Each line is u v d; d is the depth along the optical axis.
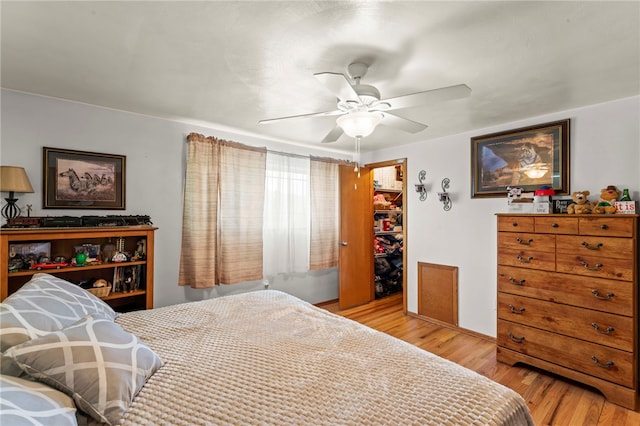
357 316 4.01
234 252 3.38
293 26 1.52
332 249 4.42
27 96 2.39
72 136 2.57
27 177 2.29
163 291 3.04
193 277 3.08
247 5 1.36
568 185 2.67
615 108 2.46
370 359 1.41
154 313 1.99
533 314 2.54
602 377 2.18
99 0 1.32
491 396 1.14
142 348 1.29
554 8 1.37
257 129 3.37
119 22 1.49
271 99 2.49
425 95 1.69
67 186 2.54
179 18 1.46
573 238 2.33
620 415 2.01
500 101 2.49
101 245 2.70
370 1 1.33
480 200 3.31
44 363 1.03
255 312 2.03
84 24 1.51
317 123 3.14
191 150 3.08
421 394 1.13
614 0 1.31
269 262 3.85
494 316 3.20
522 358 2.60
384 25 1.50
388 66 1.91
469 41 1.64
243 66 1.94
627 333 2.08
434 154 3.76
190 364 1.35
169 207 3.07
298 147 4.13
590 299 2.24
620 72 1.98
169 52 1.78
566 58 1.81
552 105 2.58
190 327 1.77
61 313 1.38
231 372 1.28
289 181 4.01
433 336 3.34
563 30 1.53
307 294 4.27
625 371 2.08
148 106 2.68
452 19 1.45
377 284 4.91
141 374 1.18
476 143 3.33
